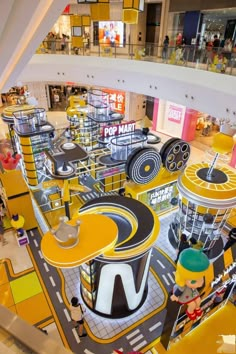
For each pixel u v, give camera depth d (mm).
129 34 19625
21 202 8922
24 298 7141
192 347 4422
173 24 17594
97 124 15586
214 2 14312
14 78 3234
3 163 9914
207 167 8523
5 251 8656
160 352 4727
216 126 19172
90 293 6355
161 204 10156
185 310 4207
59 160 10570
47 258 4438
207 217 7445
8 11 1740
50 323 6543
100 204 6652
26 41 2422
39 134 11305
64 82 16797
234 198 7395
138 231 5891
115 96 21328
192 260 3613
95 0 9445
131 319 6684
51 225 9789
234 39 14516
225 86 9719
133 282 6148
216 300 4684
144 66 13164
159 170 9289
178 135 18219
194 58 11383
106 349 6039
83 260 4457
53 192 11750
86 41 16641
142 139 11219
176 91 11891
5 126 19625
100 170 10531
